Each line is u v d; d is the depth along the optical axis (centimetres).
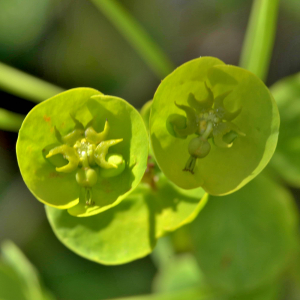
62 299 23
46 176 17
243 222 20
